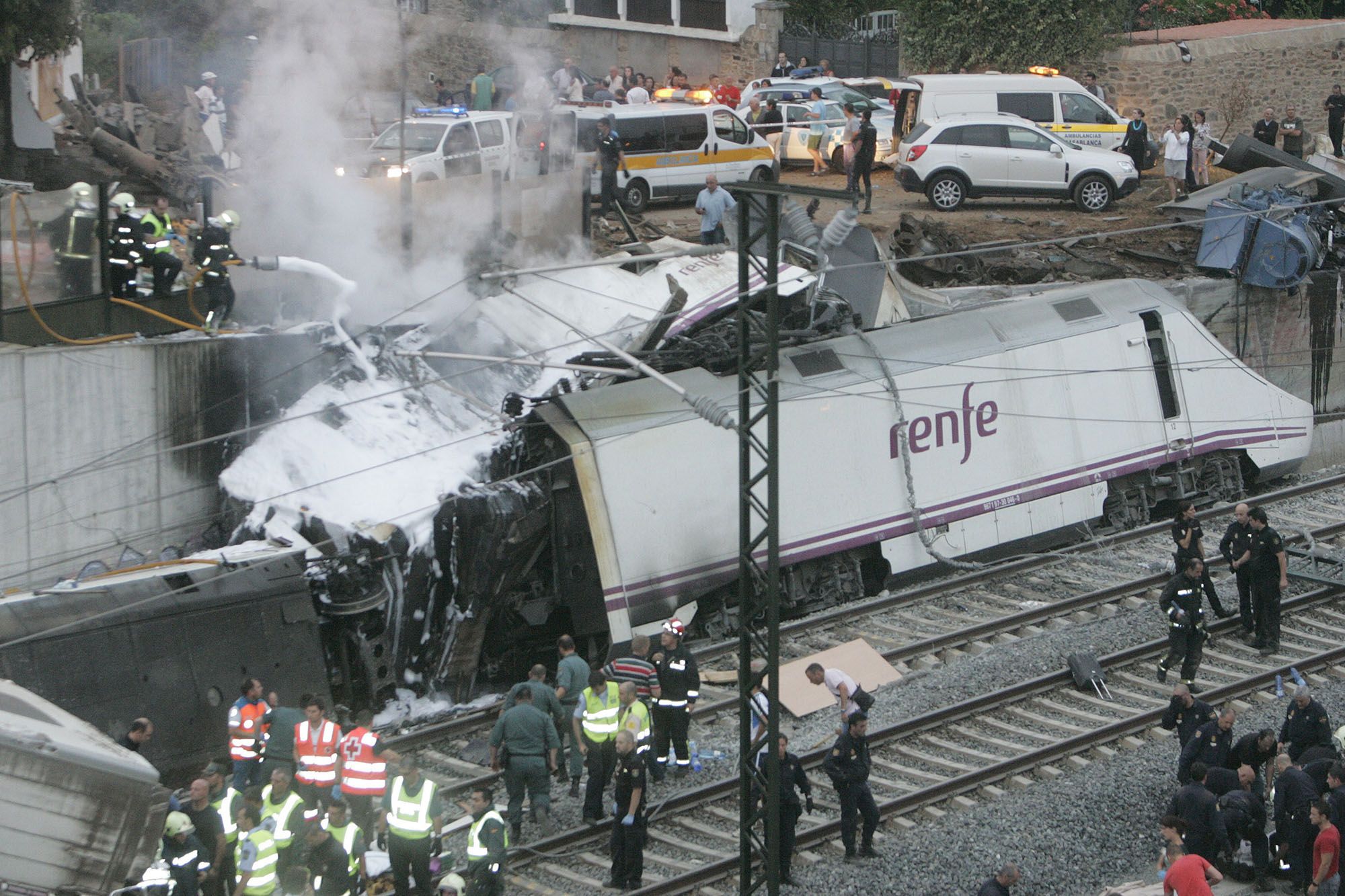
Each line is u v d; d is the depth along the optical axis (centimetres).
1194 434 5578
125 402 3928
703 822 3503
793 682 4147
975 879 3231
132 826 2800
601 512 4250
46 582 3784
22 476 3712
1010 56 8975
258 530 3956
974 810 3544
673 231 6719
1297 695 3575
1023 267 6456
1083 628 4612
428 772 3738
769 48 9988
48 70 5841
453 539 4062
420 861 2992
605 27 9331
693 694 3666
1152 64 9075
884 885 3197
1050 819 3484
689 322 4878
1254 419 5778
